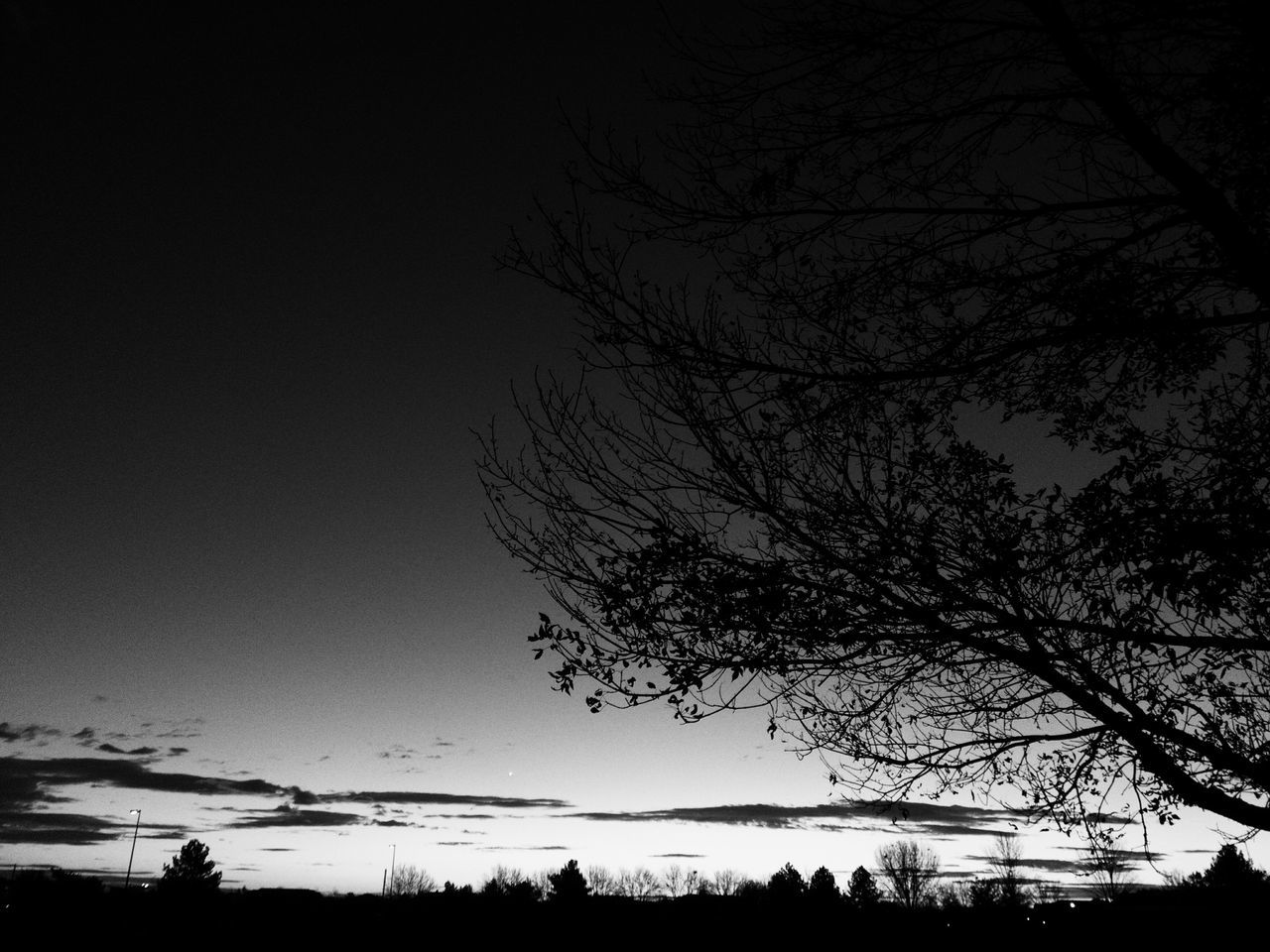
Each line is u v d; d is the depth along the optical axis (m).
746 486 5.65
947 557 5.59
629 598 5.61
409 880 89.31
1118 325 5.20
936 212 5.38
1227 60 4.91
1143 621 5.28
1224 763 5.37
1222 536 4.84
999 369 5.58
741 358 5.62
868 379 5.51
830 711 5.96
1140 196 5.06
